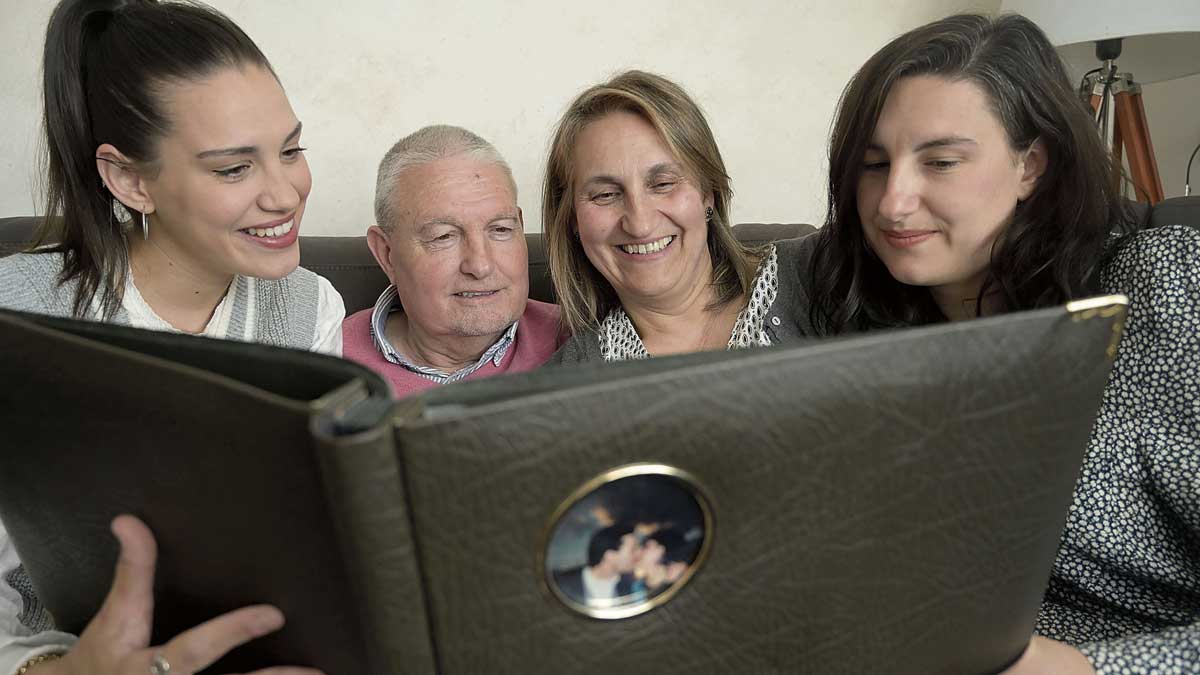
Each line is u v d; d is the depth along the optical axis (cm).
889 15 218
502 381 37
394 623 36
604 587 39
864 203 88
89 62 87
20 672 60
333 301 116
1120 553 80
